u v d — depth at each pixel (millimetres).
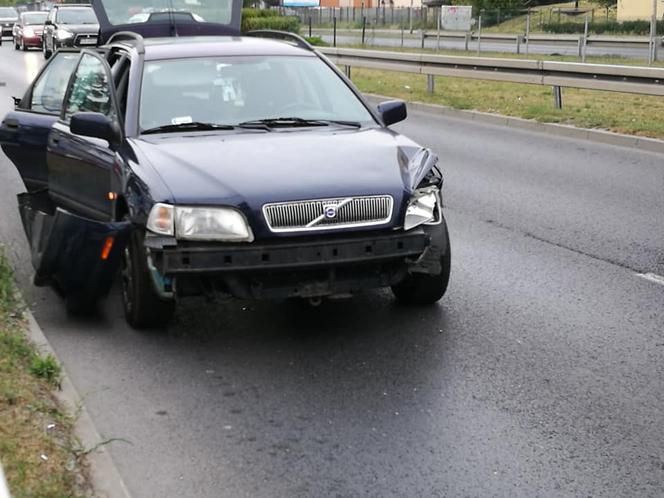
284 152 6184
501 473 4391
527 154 13906
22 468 4062
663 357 5840
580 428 4852
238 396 5262
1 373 5141
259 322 6480
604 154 13805
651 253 8367
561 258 8195
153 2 11117
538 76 18016
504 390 5328
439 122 17828
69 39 32562
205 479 4336
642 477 4352
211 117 6773
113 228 6020
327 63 7496
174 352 5926
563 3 61219
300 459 4527
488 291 7211
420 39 44219
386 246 5801
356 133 6711
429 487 4262
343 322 6469
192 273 5590
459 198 10828
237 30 11273
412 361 5762
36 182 8492
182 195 5656
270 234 5625
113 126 6645
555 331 6309
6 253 8125
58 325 6398
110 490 4078
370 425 4895
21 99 9367
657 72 15625
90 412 5047
